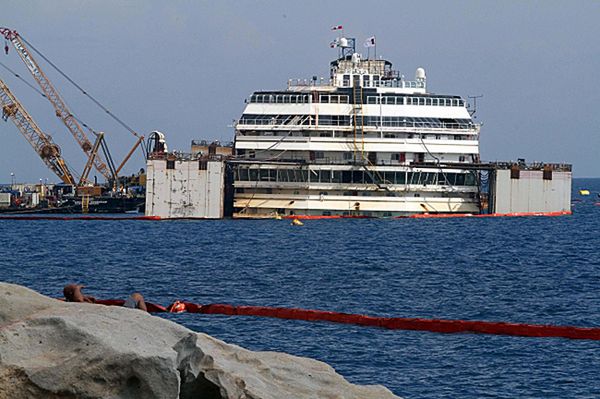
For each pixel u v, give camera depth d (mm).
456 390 87688
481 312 137875
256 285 168875
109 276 182125
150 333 49719
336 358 99438
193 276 183250
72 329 47688
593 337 110375
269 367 57844
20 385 45594
